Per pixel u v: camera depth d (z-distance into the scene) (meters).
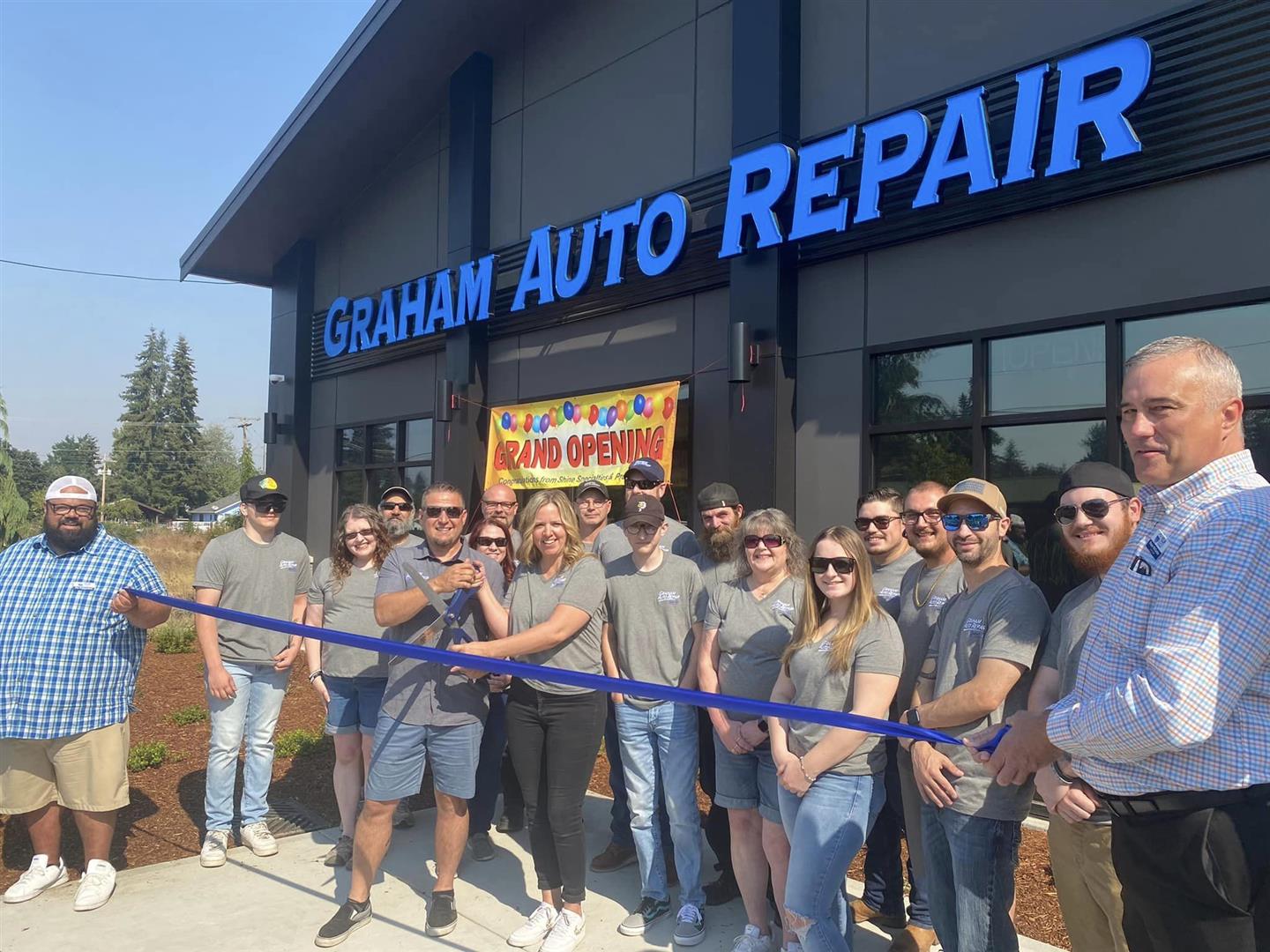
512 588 4.01
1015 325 6.22
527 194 10.55
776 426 7.33
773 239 7.20
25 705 3.96
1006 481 6.28
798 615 3.43
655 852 3.92
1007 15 6.38
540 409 9.59
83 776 4.04
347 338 12.58
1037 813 5.40
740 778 3.55
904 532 4.13
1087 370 5.89
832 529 3.13
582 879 3.72
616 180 9.39
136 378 82.31
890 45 7.05
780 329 7.37
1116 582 2.02
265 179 12.85
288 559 5.02
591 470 9.01
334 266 14.10
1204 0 5.37
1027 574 6.12
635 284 9.04
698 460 8.41
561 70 10.16
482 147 11.02
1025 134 5.79
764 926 3.56
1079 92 5.56
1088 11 5.97
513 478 9.83
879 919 3.87
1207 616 1.74
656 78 9.02
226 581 4.78
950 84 6.68
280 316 15.17
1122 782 1.92
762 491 7.39
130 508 58.03
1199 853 1.80
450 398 10.73
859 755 3.06
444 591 3.75
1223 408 1.90
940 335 6.64
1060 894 2.81
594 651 3.78
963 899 2.79
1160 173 5.48
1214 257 5.33
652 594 3.94
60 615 4.00
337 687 4.66
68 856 4.77
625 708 3.97
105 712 4.08
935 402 6.71
